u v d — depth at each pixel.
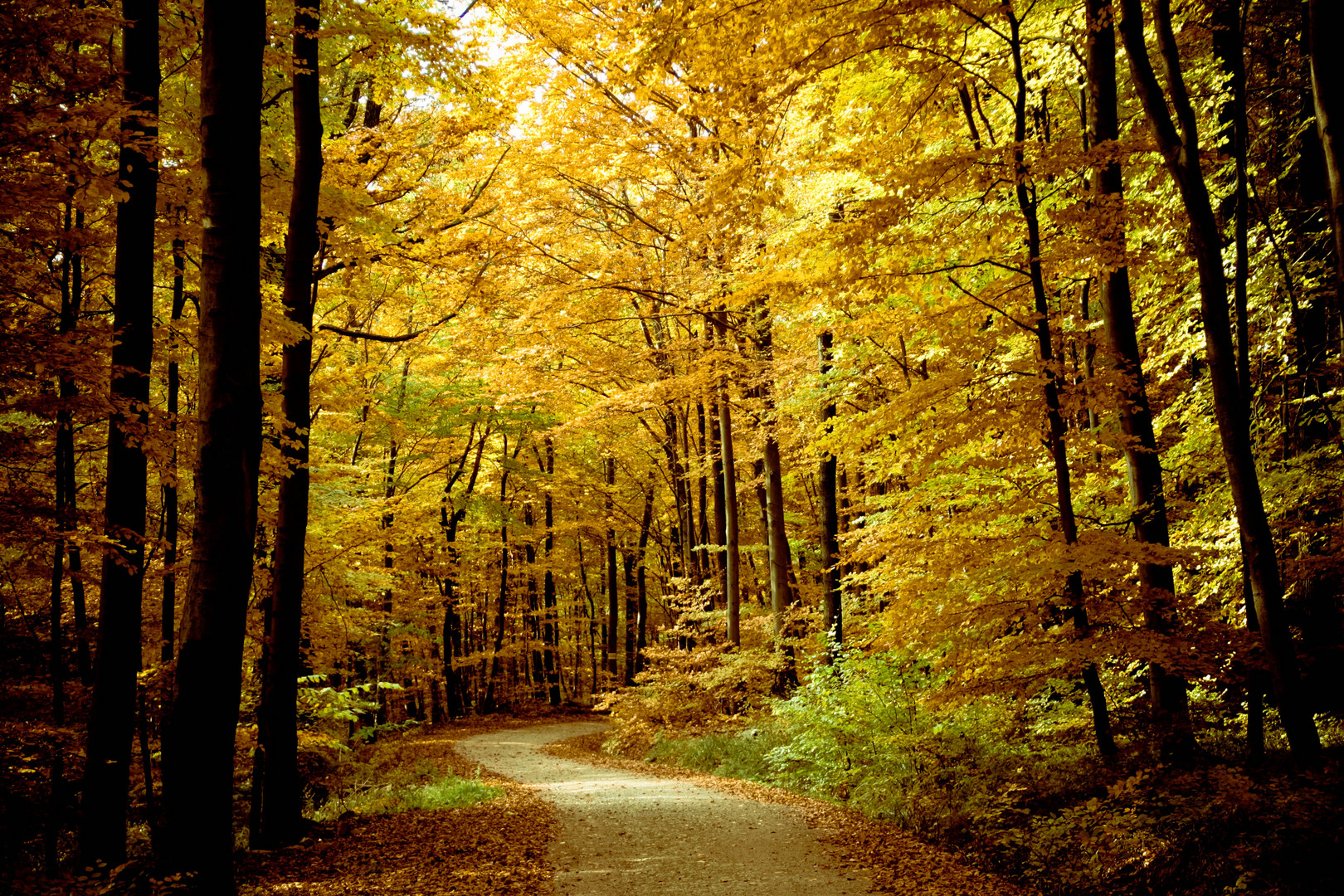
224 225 6.30
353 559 17.03
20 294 7.27
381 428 22.28
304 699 12.10
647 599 39.72
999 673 8.04
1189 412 10.63
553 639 33.84
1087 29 9.13
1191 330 10.61
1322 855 5.62
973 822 8.23
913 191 8.62
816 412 15.97
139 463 7.43
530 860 7.70
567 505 32.44
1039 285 8.62
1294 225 10.07
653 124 15.25
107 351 7.18
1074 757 8.60
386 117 14.06
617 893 6.60
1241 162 7.72
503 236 14.95
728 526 18.14
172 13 8.81
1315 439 9.66
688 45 8.98
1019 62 8.84
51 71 6.22
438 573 26.94
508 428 27.58
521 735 23.83
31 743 7.67
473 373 20.98
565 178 16.19
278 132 11.59
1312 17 6.04
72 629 10.24
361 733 13.63
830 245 9.00
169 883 5.68
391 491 25.44
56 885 5.71
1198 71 10.60
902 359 15.26
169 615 9.84
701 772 14.40
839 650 14.20
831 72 10.18
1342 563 8.24
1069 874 6.58
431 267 13.44
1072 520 8.34
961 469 9.05
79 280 8.37
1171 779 7.25
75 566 9.09
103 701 7.06
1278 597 6.93
